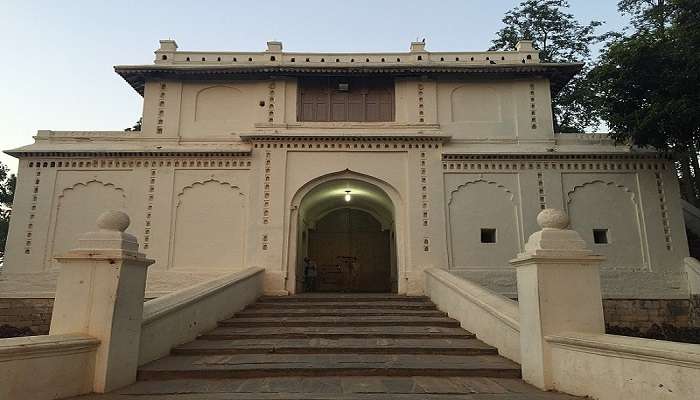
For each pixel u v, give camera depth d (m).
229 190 14.35
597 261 5.78
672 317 12.88
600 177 14.26
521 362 6.18
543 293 5.70
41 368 4.61
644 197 14.02
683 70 11.48
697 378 3.68
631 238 13.72
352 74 15.32
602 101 13.27
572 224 13.94
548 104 15.15
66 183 14.16
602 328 5.63
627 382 4.39
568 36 21.16
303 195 14.45
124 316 5.73
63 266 5.63
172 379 6.11
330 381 6.02
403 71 15.17
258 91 15.41
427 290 12.98
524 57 15.46
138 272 6.09
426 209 14.16
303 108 15.53
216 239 13.98
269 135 14.48
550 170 14.38
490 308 7.79
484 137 15.00
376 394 5.33
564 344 5.32
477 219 14.10
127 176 14.32
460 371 6.35
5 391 4.18
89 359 5.30
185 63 15.43
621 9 19.20
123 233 5.90
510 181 14.38
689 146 12.72
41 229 13.72
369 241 19.72
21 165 14.18
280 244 13.81
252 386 5.73
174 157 14.48
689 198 17.94
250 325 9.68
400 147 14.70
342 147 14.66
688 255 13.49
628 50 11.93
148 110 15.09
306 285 17.03
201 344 7.92
